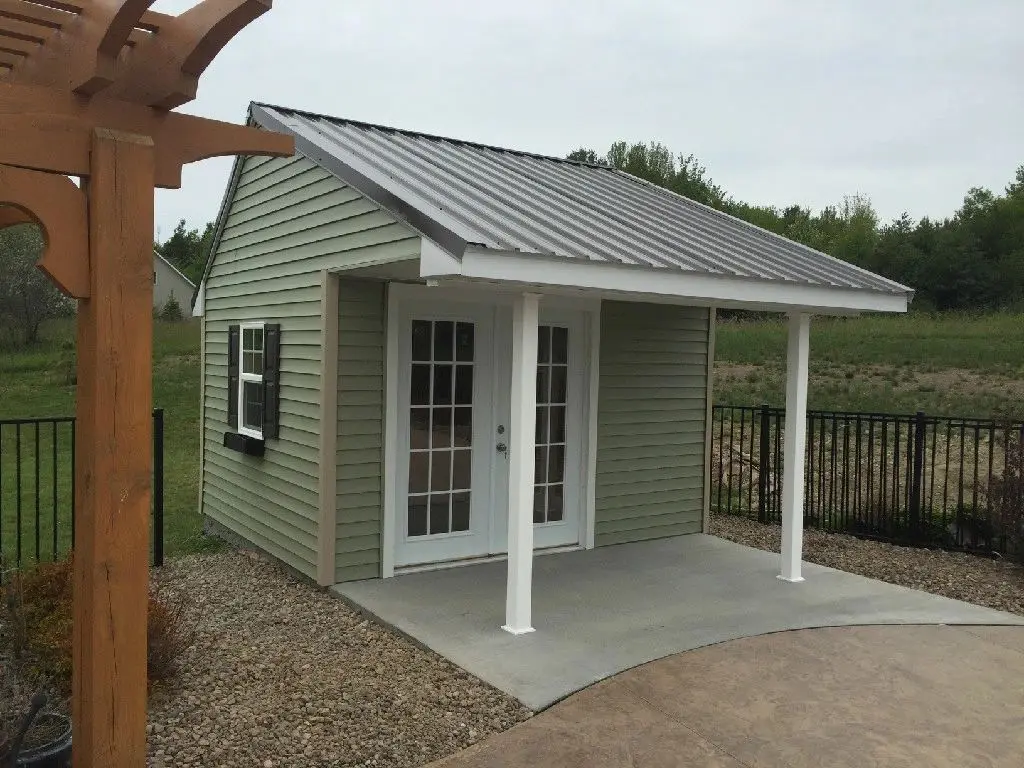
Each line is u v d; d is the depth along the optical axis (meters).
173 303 29.56
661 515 8.16
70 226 2.71
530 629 5.27
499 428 7.15
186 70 2.74
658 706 4.21
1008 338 21.45
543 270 4.54
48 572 4.66
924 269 31.72
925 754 3.78
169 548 8.05
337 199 6.10
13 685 3.61
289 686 4.43
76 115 2.70
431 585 6.31
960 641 5.27
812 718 4.12
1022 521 7.25
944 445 12.65
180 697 4.25
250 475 7.67
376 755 3.66
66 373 19.91
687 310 8.27
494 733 3.90
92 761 2.75
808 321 6.62
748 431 14.11
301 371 6.64
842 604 6.00
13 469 11.89
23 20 2.67
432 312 6.73
